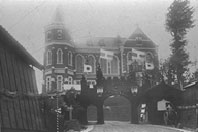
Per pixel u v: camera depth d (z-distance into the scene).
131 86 49.69
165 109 45.50
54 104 28.84
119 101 62.06
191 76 44.31
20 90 19.58
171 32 44.72
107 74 58.06
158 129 35.84
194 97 37.25
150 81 49.81
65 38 51.50
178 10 43.25
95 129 36.41
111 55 58.00
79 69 58.47
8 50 18.25
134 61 53.62
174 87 45.69
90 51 58.59
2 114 15.32
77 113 43.91
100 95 48.97
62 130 31.09
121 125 43.88
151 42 50.78
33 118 22.17
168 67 47.22
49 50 51.44
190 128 36.91
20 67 20.92
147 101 48.56
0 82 15.60
